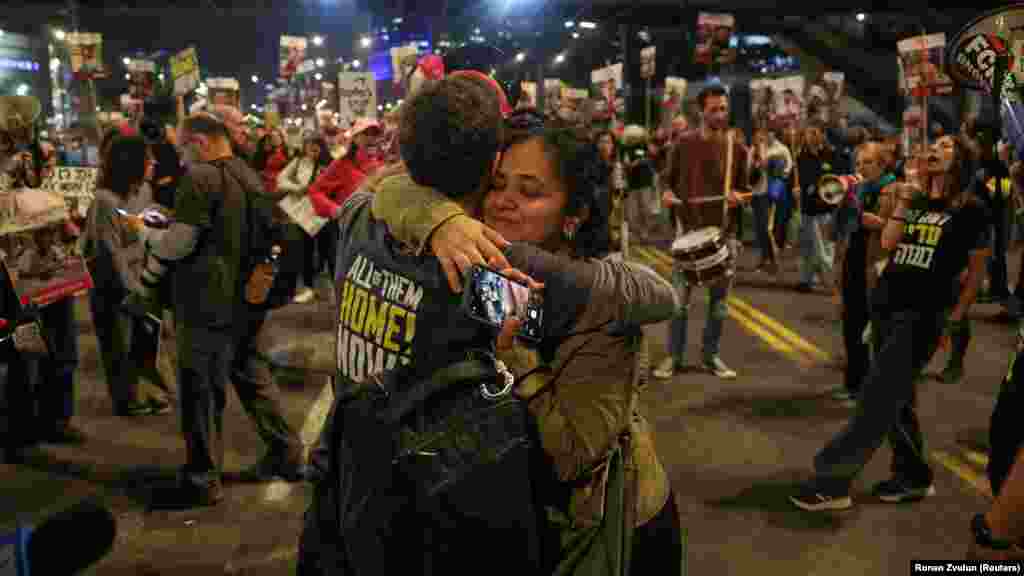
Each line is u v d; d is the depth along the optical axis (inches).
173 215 153.1
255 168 404.2
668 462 185.5
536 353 61.1
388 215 58.9
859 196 215.3
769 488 171.5
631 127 585.0
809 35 1252.5
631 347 62.4
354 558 57.0
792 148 480.4
